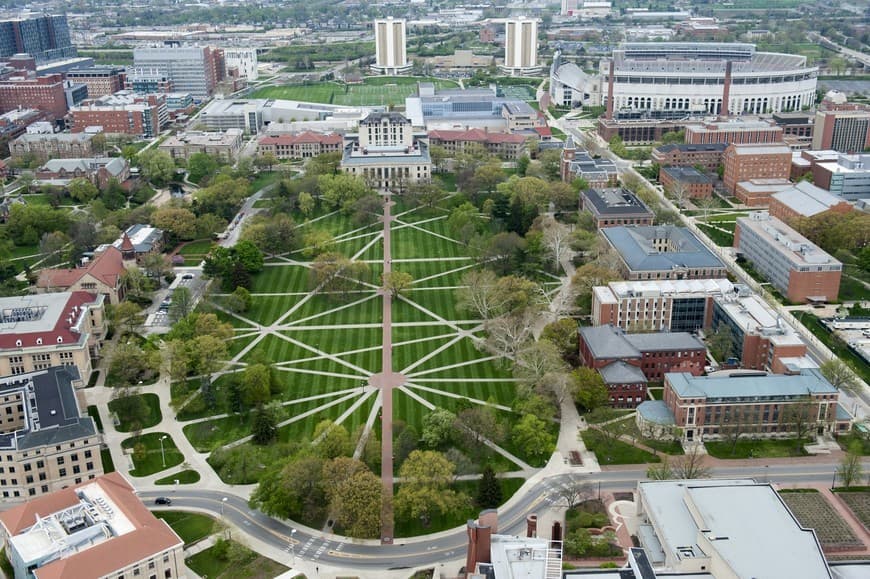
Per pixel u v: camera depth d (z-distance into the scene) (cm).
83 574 18388
